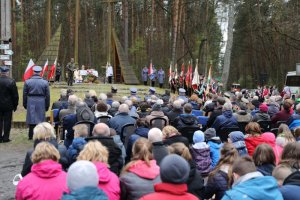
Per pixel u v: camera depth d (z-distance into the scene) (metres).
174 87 32.22
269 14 53.06
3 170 9.70
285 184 4.63
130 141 7.72
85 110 9.57
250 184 4.05
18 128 16.41
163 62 56.00
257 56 66.06
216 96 14.12
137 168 4.95
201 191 5.50
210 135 8.59
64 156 6.36
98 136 6.45
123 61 37.50
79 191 3.48
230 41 29.52
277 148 7.45
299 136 8.12
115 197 4.72
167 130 7.61
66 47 59.62
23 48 55.94
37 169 4.70
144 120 9.09
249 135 7.86
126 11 48.78
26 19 58.22
